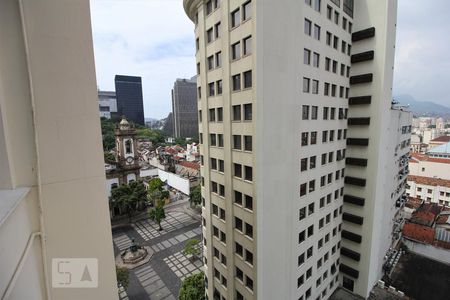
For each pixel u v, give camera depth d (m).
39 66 3.68
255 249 18.50
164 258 41.81
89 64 4.30
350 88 28.72
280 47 17.61
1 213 2.63
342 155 29.25
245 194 18.89
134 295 33.19
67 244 4.16
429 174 72.25
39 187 3.76
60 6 3.88
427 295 34.72
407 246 46.47
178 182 72.69
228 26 18.00
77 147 4.19
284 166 19.61
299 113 20.42
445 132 150.88
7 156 3.40
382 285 33.81
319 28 21.94
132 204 54.34
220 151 21.08
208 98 21.59
